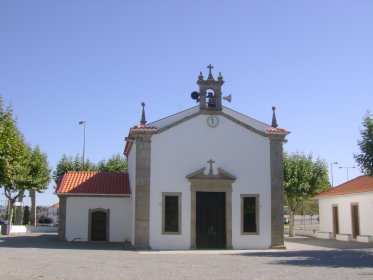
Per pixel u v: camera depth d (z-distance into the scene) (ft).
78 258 65.00
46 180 161.17
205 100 92.68
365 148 84.69
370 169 84.64
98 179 113.50
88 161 189.16
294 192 133.28
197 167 90.33
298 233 148.15
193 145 90.79
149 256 70.28
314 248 91.09
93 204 107.45
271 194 91.45
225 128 92.22
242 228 89.71
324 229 136.15
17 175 107.45
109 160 188.24
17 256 66.03
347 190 122.11
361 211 114.42
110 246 92.38
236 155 91.76
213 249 88.12
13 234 138.31
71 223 106.63
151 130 89.45
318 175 133.80
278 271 50.70
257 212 90.53
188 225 88.48
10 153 98.89
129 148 111.14
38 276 45.24
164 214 88.07
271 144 92.99
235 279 44.50
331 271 50.44
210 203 90.58
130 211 107.24
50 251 77.05
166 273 48.98
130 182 108.58
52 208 237.45
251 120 103.24
